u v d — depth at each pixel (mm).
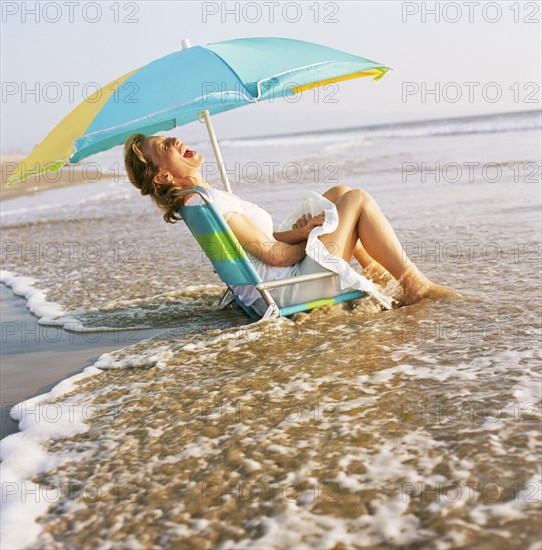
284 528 2080
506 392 2887
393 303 4504
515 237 6559
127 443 2861
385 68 4680
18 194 21141
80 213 13664
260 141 52844
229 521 2164
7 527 2275
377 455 2469
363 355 3582
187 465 2586
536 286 4672
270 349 3859
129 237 9516
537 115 43062
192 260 7137
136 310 5246
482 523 1977
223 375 3543
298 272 4406
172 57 4332
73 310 5508
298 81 4039
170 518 2225
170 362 3871
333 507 2162
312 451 2564
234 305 5012
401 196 10680
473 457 2363
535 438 2445
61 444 2949
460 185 11242
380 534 1991
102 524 2244
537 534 1896
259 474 2438
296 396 3129
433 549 1889
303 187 13648
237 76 3871
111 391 3539
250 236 4273
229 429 2863
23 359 4352
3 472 2715
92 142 3828
